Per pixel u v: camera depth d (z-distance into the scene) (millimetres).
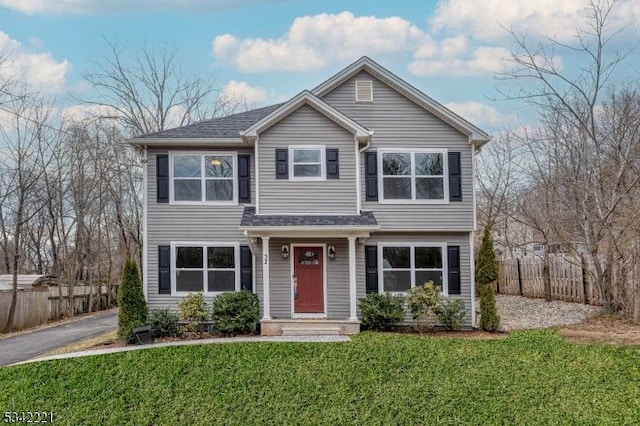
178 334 14477
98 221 30922
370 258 15797
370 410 8742
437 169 15930
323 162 15336
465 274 15883
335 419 8469
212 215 15648
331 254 15547
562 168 22469
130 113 28875
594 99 17641
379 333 14125
